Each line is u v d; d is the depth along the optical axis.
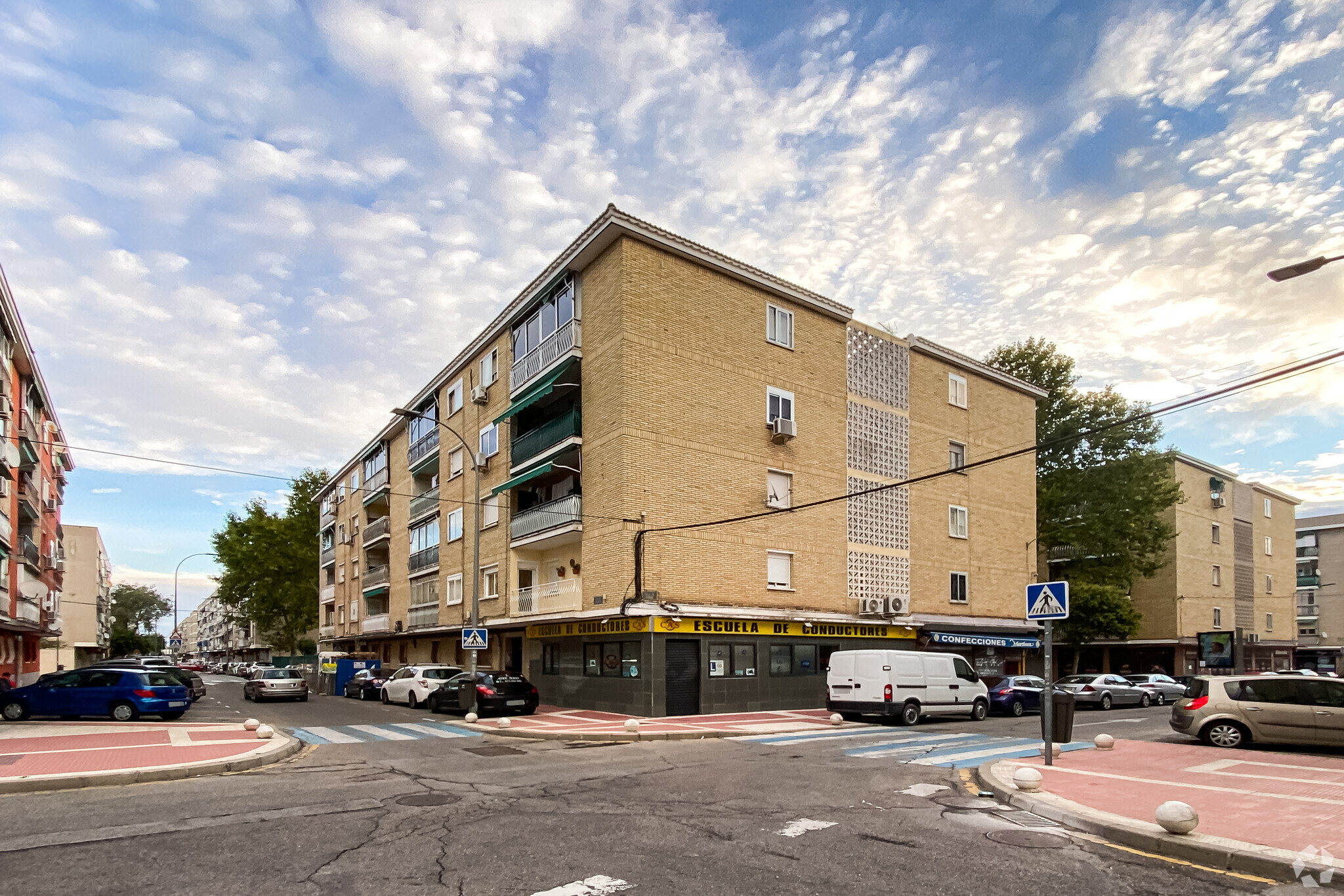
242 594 62.50
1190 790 9.57
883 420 27.47
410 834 7.42
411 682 26.52
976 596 29.53
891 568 26.78
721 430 23.03
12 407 29.72
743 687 22.19
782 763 12.46
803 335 25.53
